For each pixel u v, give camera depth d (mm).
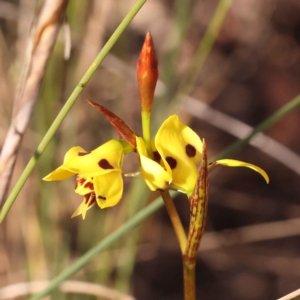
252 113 795
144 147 323
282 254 718
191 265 334
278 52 816
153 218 700
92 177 324
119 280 490
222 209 748
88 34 482
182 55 701
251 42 803
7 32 531
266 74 808
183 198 729
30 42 344
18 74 466
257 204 748
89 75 330
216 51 791
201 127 763
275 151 500
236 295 700
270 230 648
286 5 811
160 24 748
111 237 380
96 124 551
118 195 323
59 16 342
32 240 483
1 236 530
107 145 326
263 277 705
